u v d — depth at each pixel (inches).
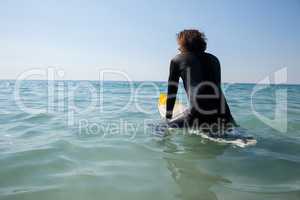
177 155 96.3
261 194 64.9
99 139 121.6
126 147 107.9
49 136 128.2
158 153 99.4
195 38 122.7
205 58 120.8
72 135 130.2
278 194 64.9
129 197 63.8
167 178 75.4
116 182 72.8
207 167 84.1
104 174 78.8
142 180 74.3
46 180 74.2
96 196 64.6
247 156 94.5
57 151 102.5
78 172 80.6
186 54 123.3
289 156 94.8
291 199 62.4
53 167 84.8
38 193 65.9
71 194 65.6
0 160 91.0
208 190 67.4
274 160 90.4
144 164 87.5
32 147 108.3
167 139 117.6
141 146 109.1
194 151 100.8
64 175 78.0
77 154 98.9
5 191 66.9
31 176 77.2
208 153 98.3
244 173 78.8
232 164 86.4
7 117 189.2
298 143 112.6
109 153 99.9
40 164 87.5
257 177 75.9
